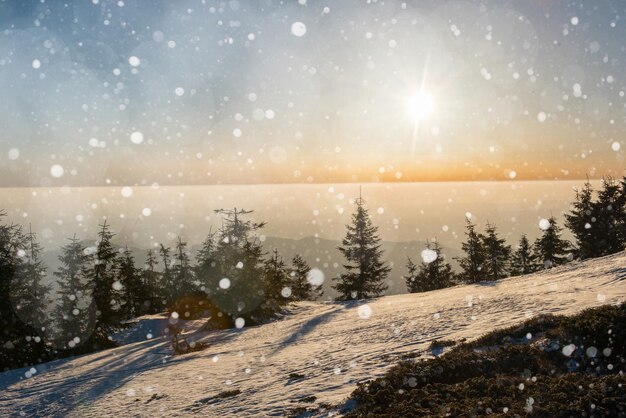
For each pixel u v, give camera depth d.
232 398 15.44
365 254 63.03
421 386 11.45
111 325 46.06
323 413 11.43
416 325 22.00
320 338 24.86
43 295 44.94
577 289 21.61
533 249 70.69
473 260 70.19
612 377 9.45
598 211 62.03
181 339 33.44
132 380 21.78
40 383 24.12
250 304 38.62
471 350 13.59
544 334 13.17
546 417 8.26
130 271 67.12
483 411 8.99
